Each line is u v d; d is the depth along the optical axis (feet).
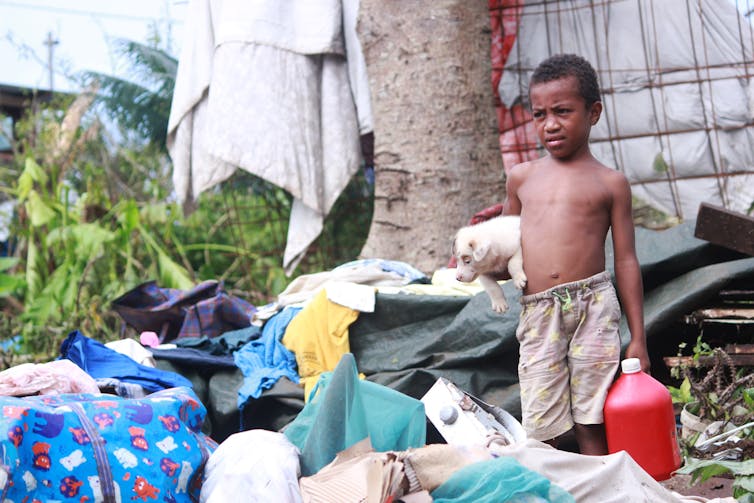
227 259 31.94
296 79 22.34
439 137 21.83
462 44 22.02
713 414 12.41
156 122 35.27
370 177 26.32
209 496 9.85
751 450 11.38
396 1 22.08
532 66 22.62
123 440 9.70
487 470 8.93
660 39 22.13
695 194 22.02
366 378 15.33
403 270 18.08
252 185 29.55
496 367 14.99
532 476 8.84
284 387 15.42
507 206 12.28
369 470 8.91
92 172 33.76
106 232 27.14
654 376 15.58
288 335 16.29
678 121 22.07
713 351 13.73
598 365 11.03
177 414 10.49
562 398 11.18
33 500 8.90
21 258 31.99
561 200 11.35
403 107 21.98
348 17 22.82
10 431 8.84
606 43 22.40
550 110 11.41
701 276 14.56
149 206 29.86
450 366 14.96
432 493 9.06
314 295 17.01
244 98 22.02
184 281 26.61
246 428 15.72
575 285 11.11
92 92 33.58
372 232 22.44
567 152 11.49
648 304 14.96
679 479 11.85
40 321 26.09
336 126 22.71
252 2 22.16
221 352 16.84
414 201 21.88
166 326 19.02
